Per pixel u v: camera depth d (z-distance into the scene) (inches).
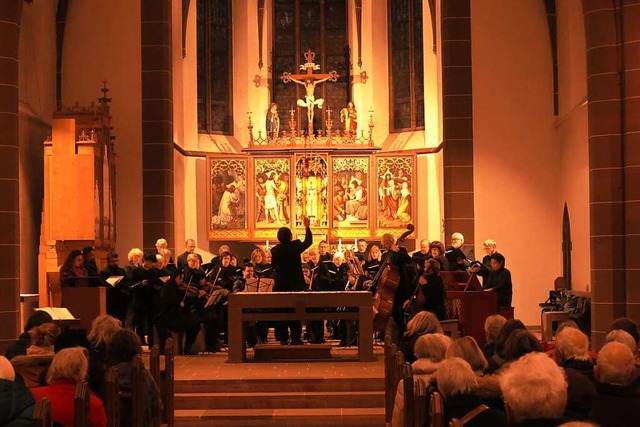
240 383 561.0
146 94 914.1
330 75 1127.6
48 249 789.9
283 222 1061.1
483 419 262.2
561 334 334.6
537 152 924.0
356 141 1096.2
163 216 906.1
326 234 1055.0
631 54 679.7
